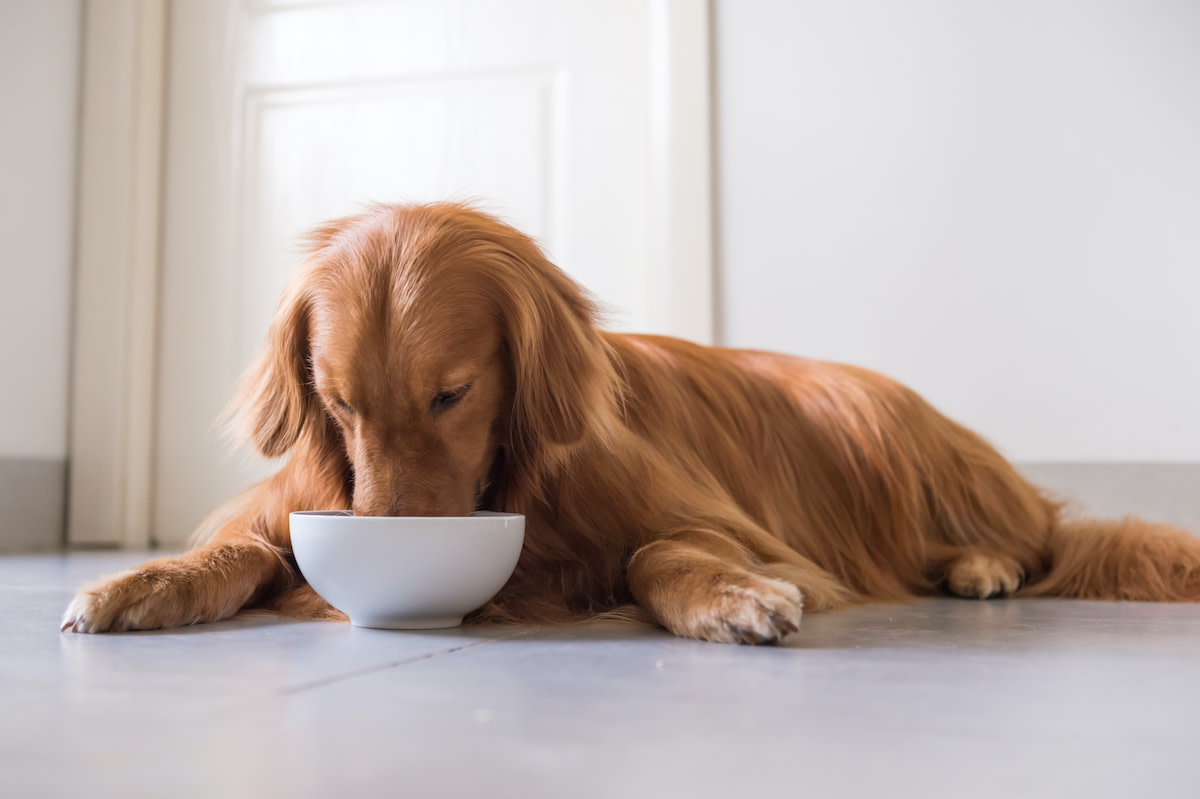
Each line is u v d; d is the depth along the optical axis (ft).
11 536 12.50
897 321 11.61
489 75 12.90
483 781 2.59
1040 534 8.23
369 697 3.57
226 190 13.71
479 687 3.75
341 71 13.41
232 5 13.80
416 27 13.15
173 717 3.27
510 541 5.13
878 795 2.50
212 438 13.55
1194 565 7.27
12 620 5.55
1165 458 11.01
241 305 13.58
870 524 7.68
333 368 5.22
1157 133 11.12
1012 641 4.99
